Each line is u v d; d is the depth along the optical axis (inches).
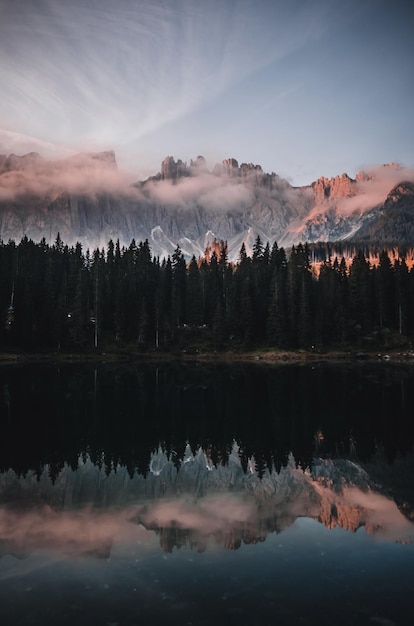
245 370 2573.8
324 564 389.7
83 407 1277.1
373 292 4124.0
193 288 4306.1
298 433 972.6
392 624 300.2
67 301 3983.8
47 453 804.6
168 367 2822.3
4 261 3789.4
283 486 628.7
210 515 511.5
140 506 543.8
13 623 303.7
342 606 322.7
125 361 3371.1
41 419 1103.0
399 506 548.7
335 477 666.2
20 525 481.4
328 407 1283.2
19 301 3572.8
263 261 4938.5
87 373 2348.7
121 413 1196.5
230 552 414.0
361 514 517.0
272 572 375.6
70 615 313.1
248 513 522.0
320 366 2819.9
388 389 1637.6
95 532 462.9
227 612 315.6
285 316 3973.9
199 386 1785.2
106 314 4131.4
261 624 300.8
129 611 317.4
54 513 518.0
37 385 1760.6
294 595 337.7
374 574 371.2
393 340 3737.7
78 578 366.6
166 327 3875.5
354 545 430.3
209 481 647.8
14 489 608.1
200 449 840.9
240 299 4079.7
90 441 896.3
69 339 3649.1
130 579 364.2
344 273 4613.7
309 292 4057.6
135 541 441.7
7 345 3420.3
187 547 425.1
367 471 700.0
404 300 3905.0
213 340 4003.4
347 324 3878.0
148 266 4579.2
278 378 2078.0
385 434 956.0
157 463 747.4
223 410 1248.8
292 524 486.9
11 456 783.7
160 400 1419.8
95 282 4217.5
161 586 352.8
